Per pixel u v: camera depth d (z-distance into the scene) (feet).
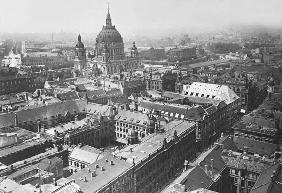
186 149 553.64
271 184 337.93
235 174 426.92
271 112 613.11
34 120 608.60
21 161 456.45
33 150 501.56
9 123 573.74
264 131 538.06
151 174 450.30
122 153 451.53
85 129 573.74
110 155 431.02
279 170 367.86
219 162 424.46
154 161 452.35
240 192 428.97
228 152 451.94
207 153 435.94
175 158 514.68
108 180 370.32
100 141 605.73
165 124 586.86
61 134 545.03
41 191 334.24
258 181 373.61
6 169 419.54
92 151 497.46
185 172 394.93
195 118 602.44
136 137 532.73
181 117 620.90
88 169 390.01
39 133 556.51
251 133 547.90
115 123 638.12
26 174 414.82
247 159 430.61
